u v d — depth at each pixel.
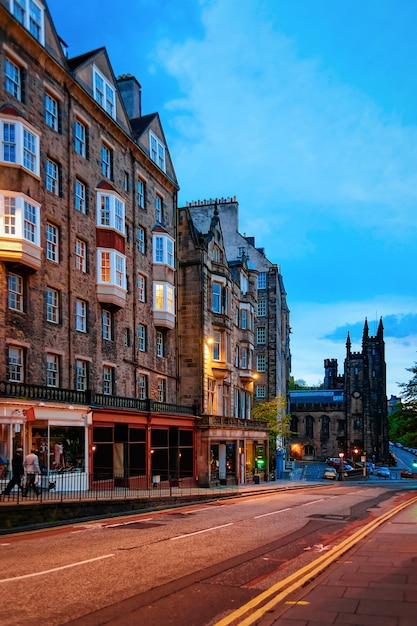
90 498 21.89
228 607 8.53
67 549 13.42
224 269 47.47
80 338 29.39
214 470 42.25
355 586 9.62
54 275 27.52
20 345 24.64
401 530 17.20
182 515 22.19
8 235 23.73
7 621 7.69
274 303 72.19
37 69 27.09
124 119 36.16
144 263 38.06
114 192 32.38
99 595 9.11
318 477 69.44
